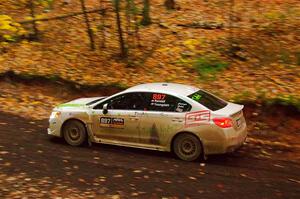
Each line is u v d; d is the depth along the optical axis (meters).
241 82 15.09
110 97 11.30
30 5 20.69
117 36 19.03
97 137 11.38
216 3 21.14
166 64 16.81
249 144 12.15
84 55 17.75
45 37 19.14
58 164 9.98
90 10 20.89
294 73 15.19
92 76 16.33
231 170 9.98
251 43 17.25
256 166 10.38
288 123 13.02
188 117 10.41
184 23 19.45
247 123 13.38
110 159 10.45
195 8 20.84
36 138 11.97
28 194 8.30
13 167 9.69
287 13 19.30
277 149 11.87
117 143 11.19
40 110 14.70
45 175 9.29
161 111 10.70
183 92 10.79
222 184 9.10
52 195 8.28
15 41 18.83
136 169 9.80
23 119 13.73
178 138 10.52
